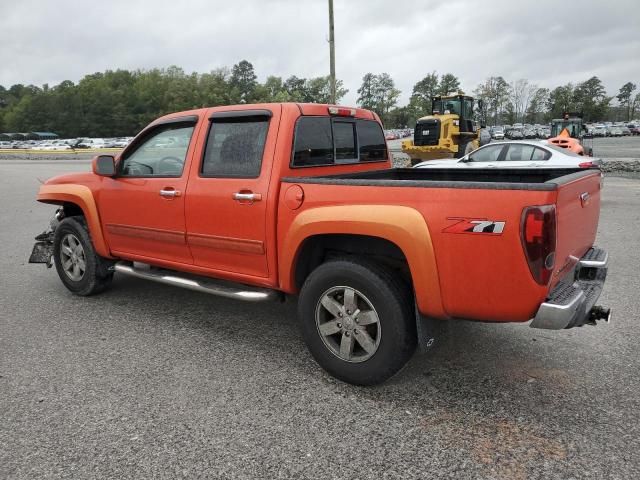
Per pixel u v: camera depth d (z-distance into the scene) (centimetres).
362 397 342
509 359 394
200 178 421
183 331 459
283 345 427
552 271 287
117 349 421
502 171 454
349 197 338
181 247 447
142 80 13800
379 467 271
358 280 334
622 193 1362
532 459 275
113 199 495
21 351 419
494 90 10912
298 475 265
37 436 301
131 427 308
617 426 303
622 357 392
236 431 304
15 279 636
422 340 325
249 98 12800
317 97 10681
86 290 545
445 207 300
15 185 1939
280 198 373
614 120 12862
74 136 12794
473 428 304
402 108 12631
